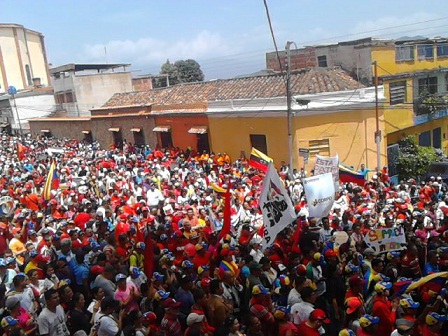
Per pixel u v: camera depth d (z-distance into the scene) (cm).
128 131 3488
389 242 991
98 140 3869
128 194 1741
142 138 3372
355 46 2559
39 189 1928
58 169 2392
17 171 2391
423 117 2802
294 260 922
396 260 909
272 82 2602
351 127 2367
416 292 789
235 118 2588
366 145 2414
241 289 884
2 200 1513
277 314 670
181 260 997
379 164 2408
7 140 4281
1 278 856
